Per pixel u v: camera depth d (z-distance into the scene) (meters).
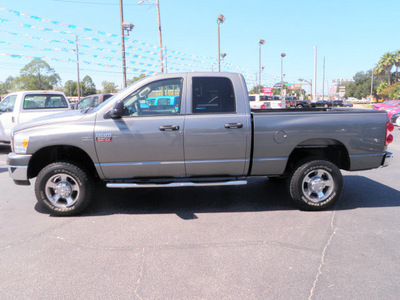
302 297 2.67
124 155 4.39
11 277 3.00
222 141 4.41
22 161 4.43
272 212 4.66
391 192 5.63
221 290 2.77
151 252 3.46
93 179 4.64
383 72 77.62
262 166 4.55
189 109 4.43
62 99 10.74
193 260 3.28
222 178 4.61
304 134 4.49
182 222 4.30
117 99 4.46
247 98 4.52
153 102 4.48
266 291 2.76
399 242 3.66
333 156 4.96
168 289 2.79
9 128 9.88
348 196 5.40
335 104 55.59
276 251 3.46
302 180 4.56
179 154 4.41
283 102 28.09
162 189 5.93
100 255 3.40
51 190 4.54
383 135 4.64
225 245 3.61
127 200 5.26
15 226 4.20
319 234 3.88
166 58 16.84
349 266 3.14
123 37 14.91
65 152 4.78
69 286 2.85
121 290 2.79
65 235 3.91
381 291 2.74
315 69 32.97
